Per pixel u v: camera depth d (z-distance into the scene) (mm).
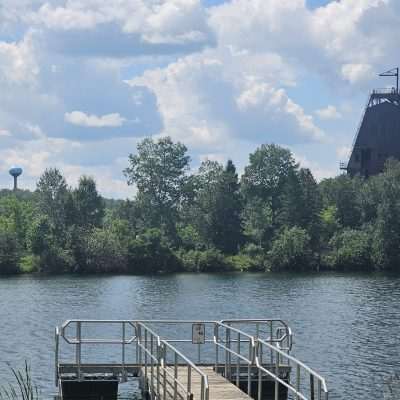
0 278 131125
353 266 149125
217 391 25172
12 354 49750
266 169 183375
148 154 178625
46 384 39156
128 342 30328
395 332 62875
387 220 148500
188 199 179125
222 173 165750
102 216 167875
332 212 164750
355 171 198125
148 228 158125
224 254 158625
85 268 143875
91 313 79688
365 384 40438
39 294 101062
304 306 85875
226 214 161250
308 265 148875
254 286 114312
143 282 122375
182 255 148750
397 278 129750
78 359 29531
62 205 163125
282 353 22797
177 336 58062
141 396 29656
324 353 51188
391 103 196375
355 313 78312
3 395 36125
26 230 158000
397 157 195250
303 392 36406
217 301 92250
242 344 50594
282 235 150875
